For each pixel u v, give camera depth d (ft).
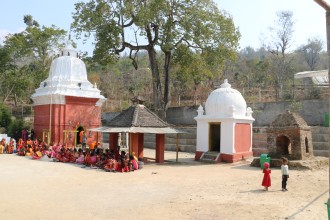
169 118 119.55
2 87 142.00
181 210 29.30
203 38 99.25
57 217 27.07
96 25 96.43
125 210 29.25
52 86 87.71
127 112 65.31
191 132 94.99
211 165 61.52
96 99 92.17
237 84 146.92
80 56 102.89
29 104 162.30
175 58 109.81
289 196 34.68
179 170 54.70
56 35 138.92
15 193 35.88
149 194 35.86
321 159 57.11
